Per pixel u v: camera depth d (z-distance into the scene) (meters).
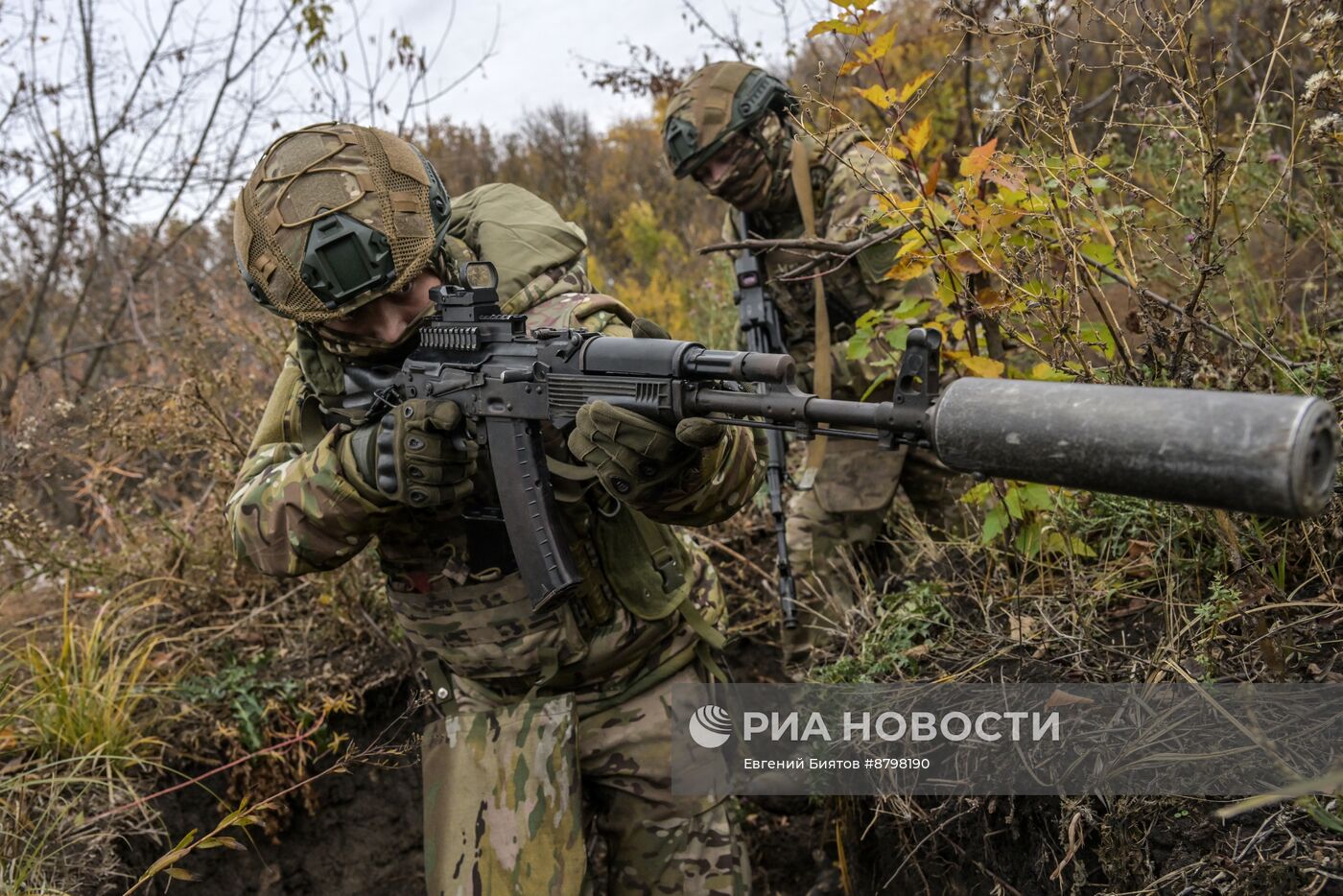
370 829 3.27
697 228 6.84
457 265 2.27
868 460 3.20
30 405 4.04
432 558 2.23
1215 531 2.12
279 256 2.04
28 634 3.29
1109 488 1.20
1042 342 2.37
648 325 1.79
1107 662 2.16
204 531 3.64
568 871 2.18
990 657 2.34
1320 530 2.03
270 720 3.22
